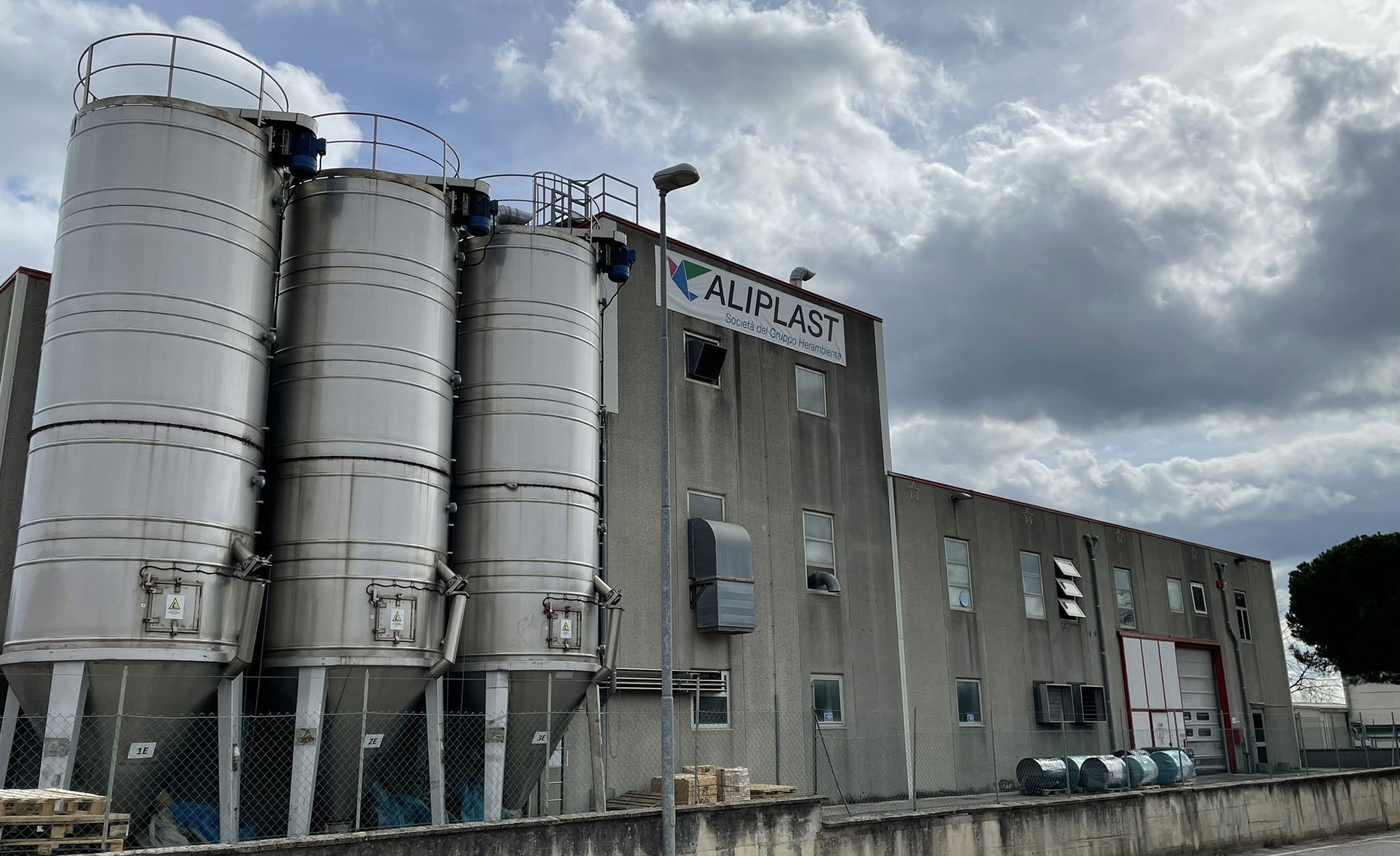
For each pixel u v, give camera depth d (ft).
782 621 81.61
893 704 89.25
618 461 72.28
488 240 62.28
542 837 46.96
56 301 48.29
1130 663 119.65
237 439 49.14
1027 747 102.37
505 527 58.49
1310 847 85.15
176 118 49.52
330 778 51.03
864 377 95.61
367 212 55.26
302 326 54.13
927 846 61.93
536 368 60.80
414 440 54.19
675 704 71.87
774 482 84.17
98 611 44.27
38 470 46.52
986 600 102.83
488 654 56.95
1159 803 77.00
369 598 51.34
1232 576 144.46
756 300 86.53
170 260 48.03
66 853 36.83
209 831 47.09
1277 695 145.79
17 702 46.16
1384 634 160.04
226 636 47.37
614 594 60.70
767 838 55.06
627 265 66.69
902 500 96.32
